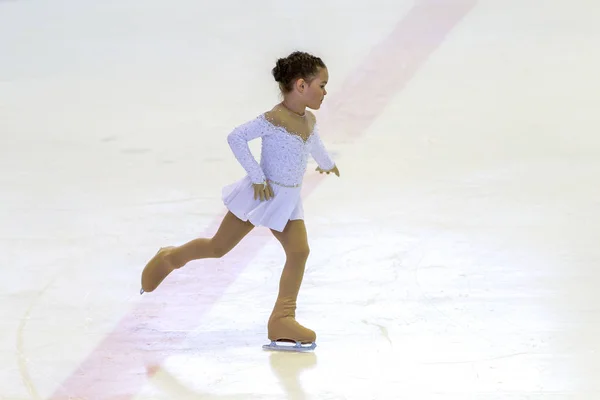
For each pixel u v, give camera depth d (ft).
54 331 53.31
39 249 64.44
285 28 111.86
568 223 66.44
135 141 86.28
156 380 47.60
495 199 71.15
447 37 106.11
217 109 93.15
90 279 60.03
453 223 67.10
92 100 96.89
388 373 47.47
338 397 45.21
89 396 46.21
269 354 50.31
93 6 125.90
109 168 80.02
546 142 82.38
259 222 51.37
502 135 84.28
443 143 83.20
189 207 71.51
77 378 48.08
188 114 92.32
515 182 74.28
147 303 56.80
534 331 51.55
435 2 116.16
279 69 51.03
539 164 77.82
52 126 90.48
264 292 58.03
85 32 116.47
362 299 56.08
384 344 50.62
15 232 67.41
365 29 109.19
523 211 68.80
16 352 50.90
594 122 85.92
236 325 53.98
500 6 114.52
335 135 85.87
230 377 47.70
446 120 87.97
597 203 69.77
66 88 100.32
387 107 91.25
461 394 45.19
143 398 45.75
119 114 92.99
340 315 54.19
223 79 100.48
